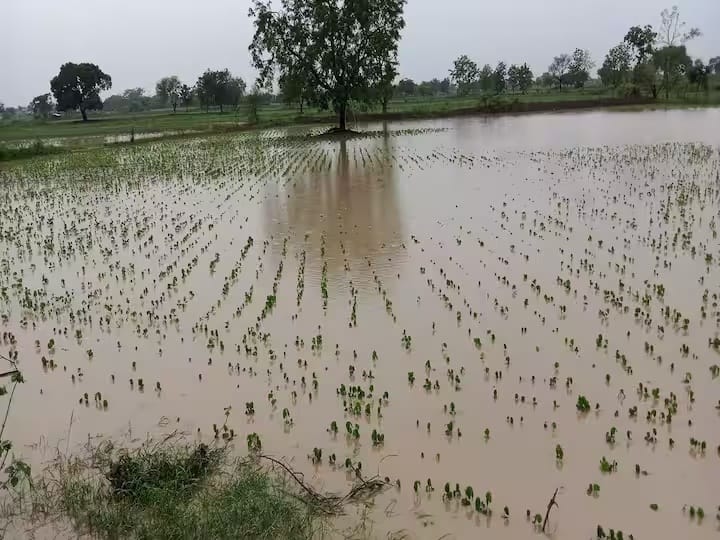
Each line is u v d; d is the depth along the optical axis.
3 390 7.72
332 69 52.81
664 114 57.97
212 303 12.77
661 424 7.91
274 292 13.15
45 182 30.34
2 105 163.38
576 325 10.88
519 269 13.85
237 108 89.56
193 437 8.13
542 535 6.20
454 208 20.16
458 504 6.68
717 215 17.56
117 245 17.56
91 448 7.97
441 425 8.14
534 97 85.56
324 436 8.04
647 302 11.52
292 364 10.02
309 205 21.94
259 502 6.55
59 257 16.55
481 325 11.08
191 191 25.94
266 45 52.47
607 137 39.78
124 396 9.27
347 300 12.54
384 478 7.11
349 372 9.65
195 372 9.92
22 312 12.76
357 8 51.06
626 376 9.12
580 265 13.94
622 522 6.32
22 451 7.99
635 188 22.02
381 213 19.97
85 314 12.49
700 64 75.00
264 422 8.43
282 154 38.34
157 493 6.82
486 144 39.22
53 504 6.91
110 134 63.53
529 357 9.84
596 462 7.25
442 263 14.52
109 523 6.49
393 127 59.09
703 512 6.36
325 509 6.68
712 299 11.65
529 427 8.00
